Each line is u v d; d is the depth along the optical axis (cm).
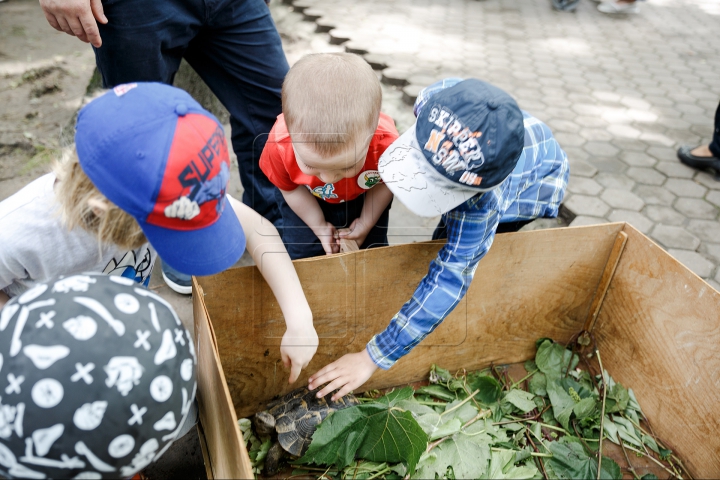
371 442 135
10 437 77
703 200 277
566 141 322
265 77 189
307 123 120
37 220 105
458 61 419
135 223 96
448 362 173
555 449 148
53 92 331
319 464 138
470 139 104
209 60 191
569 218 260
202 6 166
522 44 475
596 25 545
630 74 430
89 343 78
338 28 453
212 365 107
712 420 142
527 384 176
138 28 159
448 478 139
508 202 143
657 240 247
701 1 648
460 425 144
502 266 157
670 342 152
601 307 176
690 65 457
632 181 287
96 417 77
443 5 559
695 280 143
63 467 79
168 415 85
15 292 118
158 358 83
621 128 342
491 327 171
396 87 367
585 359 183
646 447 158
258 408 158
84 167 89
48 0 144
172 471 141
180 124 89
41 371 76
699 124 354
